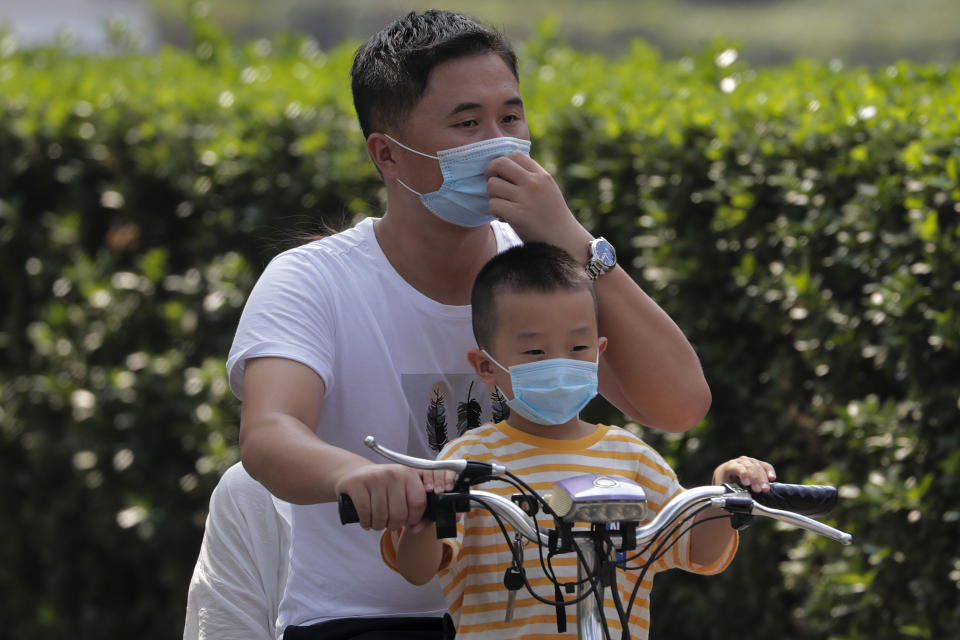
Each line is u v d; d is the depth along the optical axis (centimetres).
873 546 1327
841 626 1402
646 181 1536
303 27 5153
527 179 848
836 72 1673
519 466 807
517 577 732
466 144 853
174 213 1917
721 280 1496
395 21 908
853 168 1374
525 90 1723
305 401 821
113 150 1919
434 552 744
